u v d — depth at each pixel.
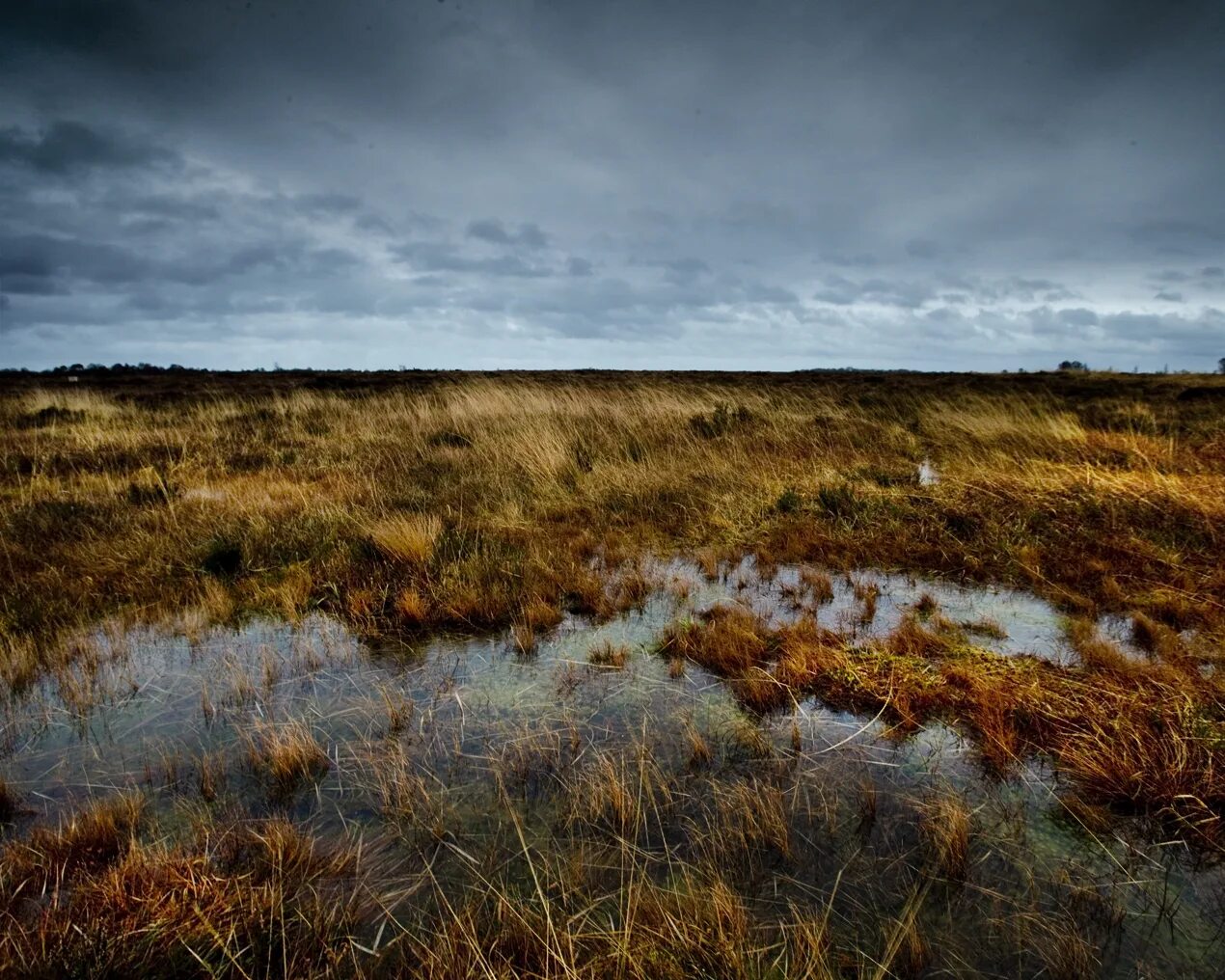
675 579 4.49
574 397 13.36
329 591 4.29
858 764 2.50
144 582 4.39
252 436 11.11
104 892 1.79
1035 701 2.79
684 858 2.03
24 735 2.71
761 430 10.30
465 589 4.11
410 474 7.71
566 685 3.14
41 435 10.81
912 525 5.52
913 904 1.84
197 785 2.38
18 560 4.74
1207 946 1.72
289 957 1.68
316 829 2.16
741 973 1.60
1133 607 3.88
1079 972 1.63
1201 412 12.98
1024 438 9.07
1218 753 2.34
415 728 2.77
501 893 1.88
